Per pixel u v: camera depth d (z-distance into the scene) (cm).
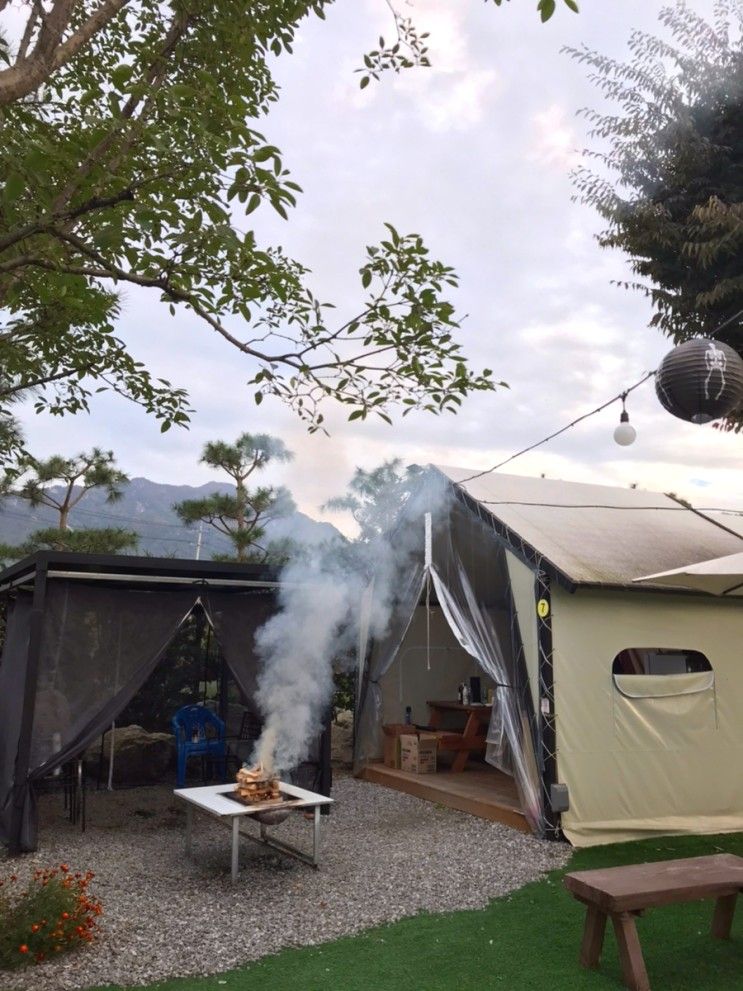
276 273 370
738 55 861
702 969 409
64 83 509
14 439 751
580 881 400
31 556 704
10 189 305
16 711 722
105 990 391
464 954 433
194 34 500
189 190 356
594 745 697
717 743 754
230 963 424
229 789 650
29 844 659
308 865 613
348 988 390
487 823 754
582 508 897
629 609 740
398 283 382
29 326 557
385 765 1017
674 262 909
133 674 740
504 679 754
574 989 387
